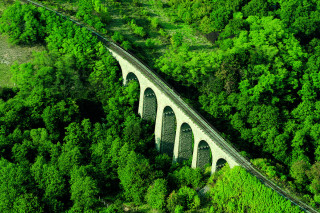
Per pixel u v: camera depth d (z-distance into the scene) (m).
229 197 118.06
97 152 133.38
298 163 127.88
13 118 138.62
